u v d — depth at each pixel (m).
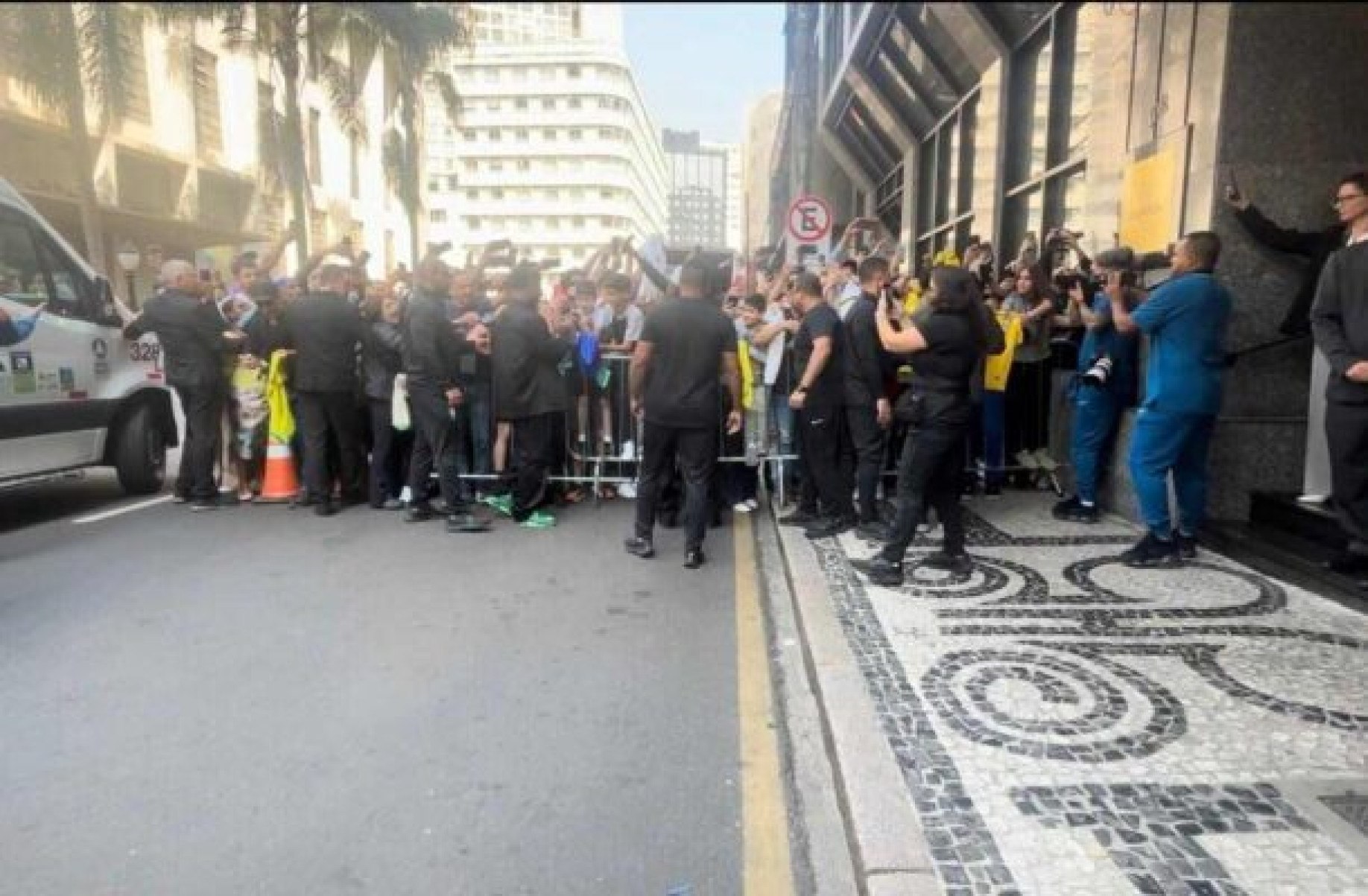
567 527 7.20
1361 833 2.85
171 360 7.56
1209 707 3.70
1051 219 11.49
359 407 7.87
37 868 2.87
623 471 8.43
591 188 115.19
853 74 20.12
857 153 26.39
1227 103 6.50
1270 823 2.90
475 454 7.98
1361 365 4.57
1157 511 5.54
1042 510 7.12
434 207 115.44
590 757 3.59
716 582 5.82
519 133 115.00
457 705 4.03
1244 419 6.30
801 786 3.40
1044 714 3.65
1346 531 5.02
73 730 3.77
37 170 17.89
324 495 7.50
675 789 3.37
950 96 16.45
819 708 4.01
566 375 7.95
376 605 5.32
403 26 22.67
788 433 7.60
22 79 16.72
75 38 17.20
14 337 6.70
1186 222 7.00
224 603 5.32
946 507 5.53
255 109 26.84
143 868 2.88
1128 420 6.64
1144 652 4.27
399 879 2.83
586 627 5.00
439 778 3.42
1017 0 11.77
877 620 4.71
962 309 5.11
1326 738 3.45
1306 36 6.39
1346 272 4.68
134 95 21.02
